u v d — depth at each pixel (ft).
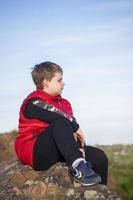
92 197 8.96
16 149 9.82
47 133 9.36
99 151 9.76
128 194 14.56
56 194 9.22
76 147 9.08
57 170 9.45
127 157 17.60
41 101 9.59
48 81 9.65
